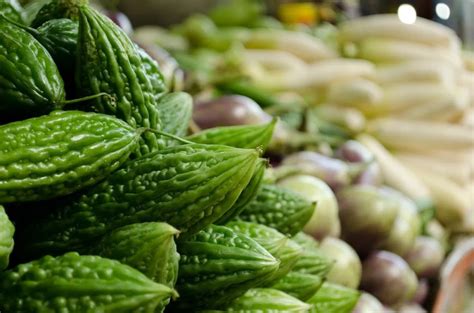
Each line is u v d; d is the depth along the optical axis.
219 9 3.18
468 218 2.33
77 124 0.77
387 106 2.60
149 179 0.77
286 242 0.89
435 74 2.65
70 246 0.77
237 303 0.85
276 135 1.60
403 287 1.54
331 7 3.46
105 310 0.68
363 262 1.54
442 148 2.48
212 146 0.78
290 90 2.56
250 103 1.63
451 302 1.81
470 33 3.89
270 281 0.88
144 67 0.87
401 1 3.64
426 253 1.70
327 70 2.61
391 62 2.83
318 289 0.94
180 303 0.82
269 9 3.46
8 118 0.79
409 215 1.66
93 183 0.78
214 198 0.77
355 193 1.53
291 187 1.36
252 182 0.84
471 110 2.79
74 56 0.85
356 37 2.95
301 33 3.06
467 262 1.89
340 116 2.38
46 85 0.78
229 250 0.80
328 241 1.39
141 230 0.74
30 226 0.78
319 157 1.62
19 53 0.78
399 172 2.17
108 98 0.82
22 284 0.70
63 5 0.93
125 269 0.70
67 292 0.69
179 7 3.25
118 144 0.78
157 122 0.85
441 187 2.35
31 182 0.74
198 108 1.59
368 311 1.36
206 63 2.54
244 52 2.73
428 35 2.90
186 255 0.80
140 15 3.21
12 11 0.91
